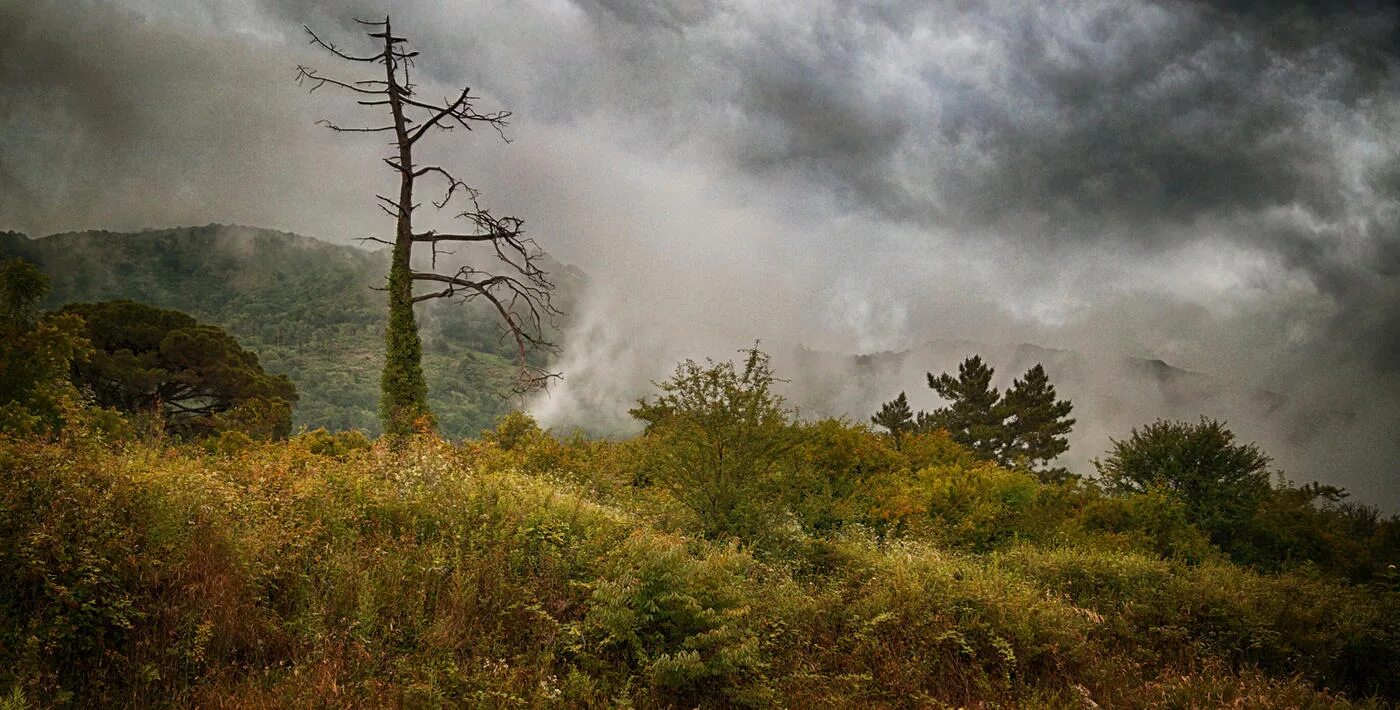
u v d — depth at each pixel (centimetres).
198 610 543
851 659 661
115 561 553
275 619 571
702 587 650
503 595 642
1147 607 851
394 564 647
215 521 634
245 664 525
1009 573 909
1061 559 1009
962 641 685
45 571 509
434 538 735
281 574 620
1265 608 865
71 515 571
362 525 742
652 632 623
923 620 717
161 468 773
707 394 1125
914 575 818
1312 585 975
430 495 825
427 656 545
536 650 588
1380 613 869
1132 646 796
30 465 610
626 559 691
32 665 454
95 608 499
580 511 880
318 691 486
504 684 518
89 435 753
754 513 1070
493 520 790
